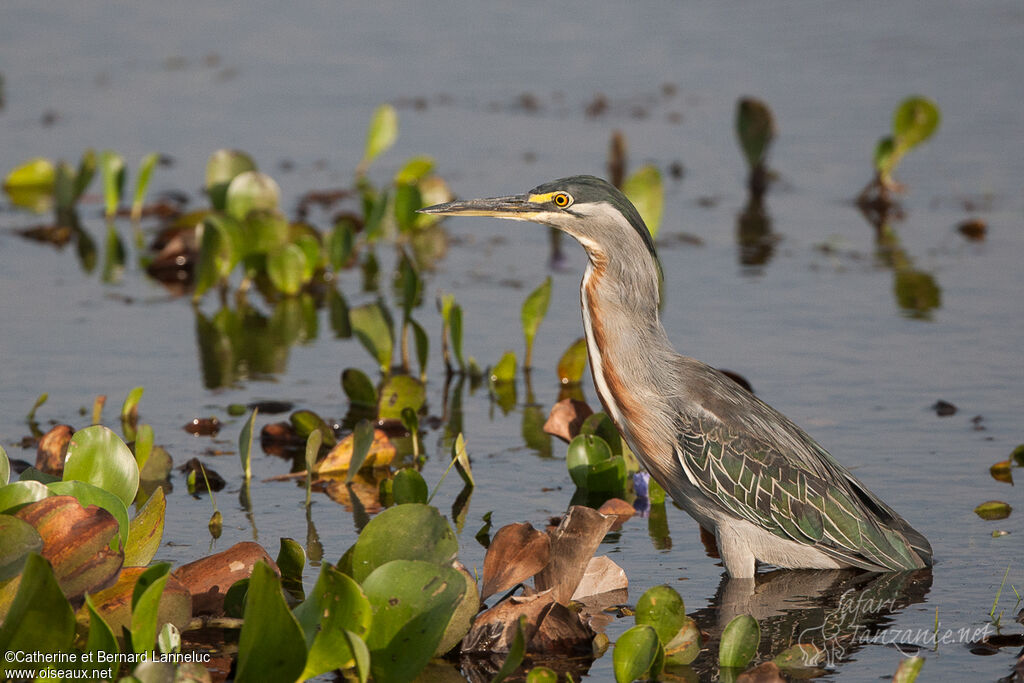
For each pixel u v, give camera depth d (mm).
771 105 25219
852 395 12773
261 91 26453
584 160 22156
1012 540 9711
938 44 28828
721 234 19109
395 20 32375
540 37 30766
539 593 8094
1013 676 7738
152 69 28047
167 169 21891
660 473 10156
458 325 13594
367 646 7203
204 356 14289
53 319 15414
